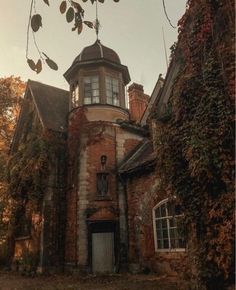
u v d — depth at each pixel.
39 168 15.52
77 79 17.86
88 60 17.55
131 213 14.30
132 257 13.64
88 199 14.84
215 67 8.22
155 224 12.82
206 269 7.60
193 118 8.49
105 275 13.02
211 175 7.56
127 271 13.61
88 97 17.33
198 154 7.78
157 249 12.50
